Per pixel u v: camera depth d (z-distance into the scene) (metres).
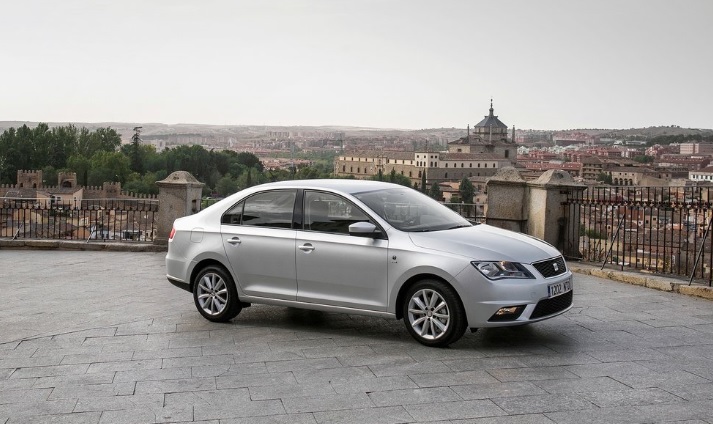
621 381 5.82
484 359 6.53
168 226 15.83
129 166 186.50
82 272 12.93
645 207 11.46
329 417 5.13
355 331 7.79
